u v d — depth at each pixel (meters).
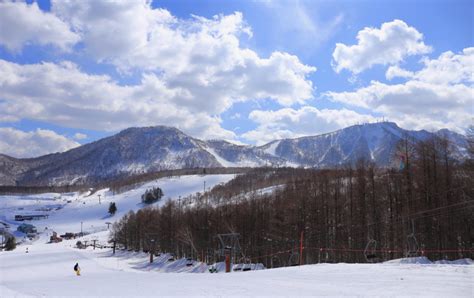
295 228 92.62
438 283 21.31
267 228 103.00
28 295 26.92
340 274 27.94
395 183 77.56
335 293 20.58
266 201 119.69
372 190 81.81
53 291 29.12
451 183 66.56
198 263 115.25
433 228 66.94
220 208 141.50
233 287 25.42
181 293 24.34
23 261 126.25
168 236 146.50
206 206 156.25
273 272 33.91
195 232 126.12
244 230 108.38
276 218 99.75
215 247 115.69
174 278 36.75
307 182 112.50
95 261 129.50
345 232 84.62
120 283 34.06
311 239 89.31
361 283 23.11
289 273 31.59
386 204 79.81
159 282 32.81
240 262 100.44
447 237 65.19
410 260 52.59
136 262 137.50
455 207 64.88
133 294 25.20
